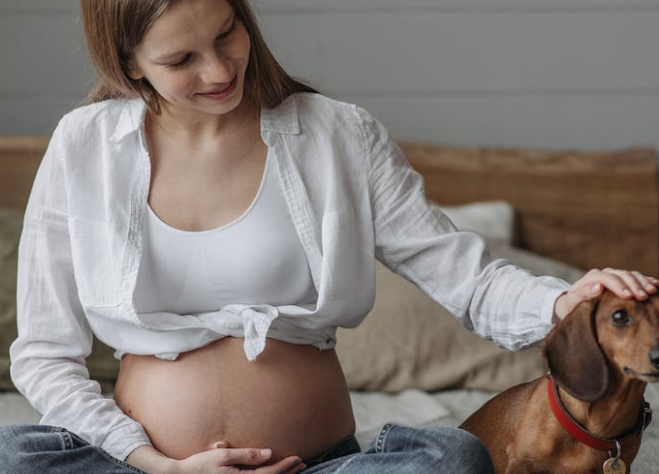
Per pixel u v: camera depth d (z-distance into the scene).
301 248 1.69
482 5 3.55
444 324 2.73
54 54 3.57
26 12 3.56
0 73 3.59
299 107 1.76
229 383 1.66
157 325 1.67
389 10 3.56
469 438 1.50
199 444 1.65
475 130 3.62
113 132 1.74
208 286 1.69
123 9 1.55
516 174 3.52
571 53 3.57
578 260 3.53
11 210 3.02
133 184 1.71
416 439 1.51
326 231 1.68
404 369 2.69
